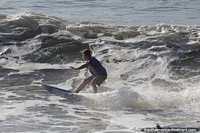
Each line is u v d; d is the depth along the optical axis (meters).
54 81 60.19
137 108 47.34
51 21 82.25
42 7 137.25
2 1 151.12
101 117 44.09
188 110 46.56
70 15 118.06
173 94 50.66
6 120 42.22
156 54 66.88
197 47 68.31
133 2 158.75
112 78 60.84
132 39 73.38
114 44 72.12
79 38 75.25
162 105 48.00
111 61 66.69
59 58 69.88
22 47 73.44
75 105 48.56
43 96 52.12
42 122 41.97
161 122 42.41
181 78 59.78
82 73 63.56
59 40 74.44
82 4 147.38
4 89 55.34
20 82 59.12
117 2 156.75
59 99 50.91
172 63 64.31
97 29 78.56
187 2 162.00
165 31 76.44
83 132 39.09
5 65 67.19
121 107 47.62
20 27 80.31
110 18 113.19
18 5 141.00
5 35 77.56
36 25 80.44
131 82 59.03
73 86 57.88
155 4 153.50
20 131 39.00
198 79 58.94
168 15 123.50
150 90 54.12
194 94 50.56
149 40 71.69
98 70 52.53
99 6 143.25
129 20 109.88
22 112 45.19
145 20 110.56
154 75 61.31
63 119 43.19
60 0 156.62
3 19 85.06
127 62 65.81
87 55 53.22
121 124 41.62
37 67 66.50
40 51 71.88
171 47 68.88
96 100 49.31
